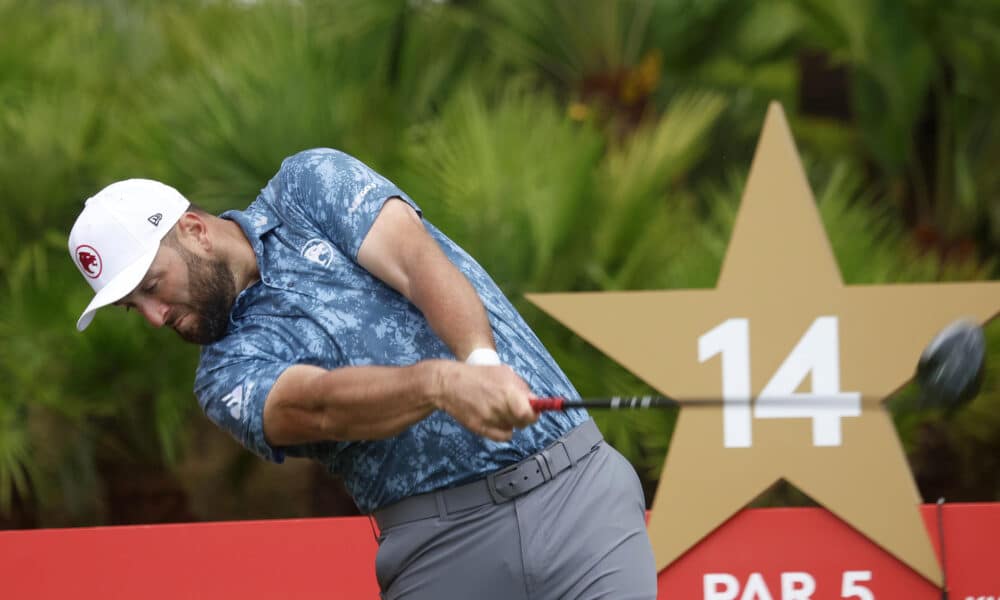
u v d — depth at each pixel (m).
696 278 14.82
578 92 18.83
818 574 11.80
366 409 7.34
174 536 11.53
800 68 20.62
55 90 16.95
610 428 14.48
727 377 12.08
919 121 19.70
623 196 15.23
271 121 15.42
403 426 7.36
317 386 7.48
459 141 15.33
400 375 7.25
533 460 7.96
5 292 16.22
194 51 17.25
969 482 16.48
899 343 11.97
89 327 15.73
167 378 16.19
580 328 12.24
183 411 16.47
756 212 12.16
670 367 12.14
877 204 17.73
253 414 7.79
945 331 8.09
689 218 15.88
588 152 15.37
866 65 18.94
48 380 16.06
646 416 14.48
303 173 8.20
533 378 8.05
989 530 11.69
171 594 11.49
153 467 17.83
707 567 11.88
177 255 8.05
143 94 17.19
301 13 16.70
